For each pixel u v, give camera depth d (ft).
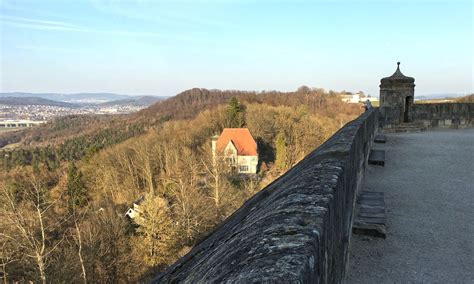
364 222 15.75
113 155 158.92
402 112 49.34
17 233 59.16
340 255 8.86
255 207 10.21
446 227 16.62
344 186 9.94
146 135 229.25
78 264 67.36
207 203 101.45
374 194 19.72
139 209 93.25
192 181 119.75
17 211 58.23
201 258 7.23
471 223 17.02
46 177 171.94
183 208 92.38
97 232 77.66
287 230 4.96
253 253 4.48
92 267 71.61
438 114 50.34
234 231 7.86
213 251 6.95
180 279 6.52
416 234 15.96
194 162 139.23
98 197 134.82
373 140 39.42
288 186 8.79
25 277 61.77
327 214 5.76
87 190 144.97
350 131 17.33
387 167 28.40
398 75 49.78
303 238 4.60
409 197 21.03
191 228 89.20
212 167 127.03
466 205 19.42
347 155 11.49
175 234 86.22
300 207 6.03
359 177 20.26
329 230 6.04
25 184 80.28
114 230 82.79
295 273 3.64
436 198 20.71
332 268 6.73
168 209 93.50
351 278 12.38
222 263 4.82
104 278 74.79
